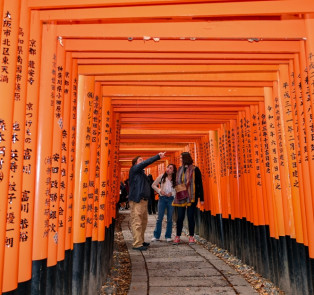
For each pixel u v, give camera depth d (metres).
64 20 2.26
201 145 7.36
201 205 7.25
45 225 2.24
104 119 4.07
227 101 4.25
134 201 5.51
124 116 5.23
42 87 2.36
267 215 3.99
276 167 3.64
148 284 3.63
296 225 3.13
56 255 2.41
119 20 2.52
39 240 2.21
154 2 2.12
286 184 3.45
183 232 8.07
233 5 2.26
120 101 4.36
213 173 6.30
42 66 2.38
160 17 2.29
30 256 2.02
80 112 3.34
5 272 1.80
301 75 2.81
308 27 2.54
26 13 2.07
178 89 3.96
